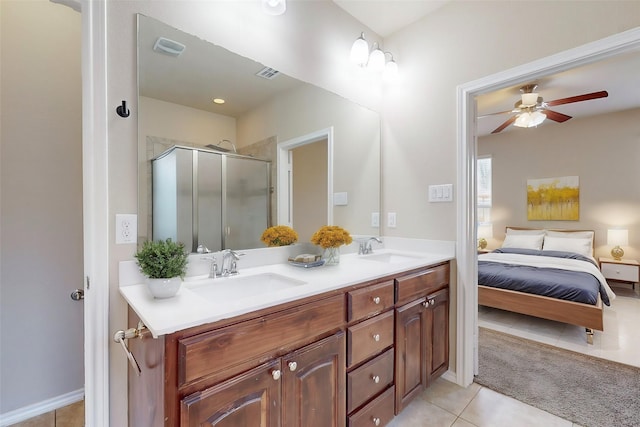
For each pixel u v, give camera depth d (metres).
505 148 5.17
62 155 1.75
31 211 1.66
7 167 1.59
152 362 0.89
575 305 2.69
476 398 1.83
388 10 2.10
